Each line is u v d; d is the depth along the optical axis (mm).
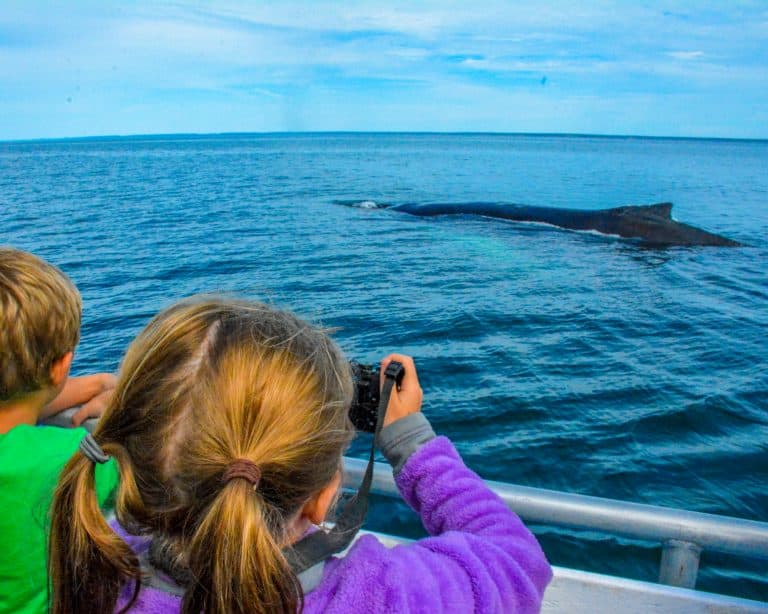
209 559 928
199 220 23234
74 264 15562
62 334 1632
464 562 1139
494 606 1100
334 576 1069
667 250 17359
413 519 4980
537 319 10672
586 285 13281
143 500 1003
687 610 1862
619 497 5484
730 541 1826
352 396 1213
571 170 66250
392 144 173625
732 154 131625
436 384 7816
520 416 6902
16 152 117188
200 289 12938
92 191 35531
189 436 987
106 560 1013
